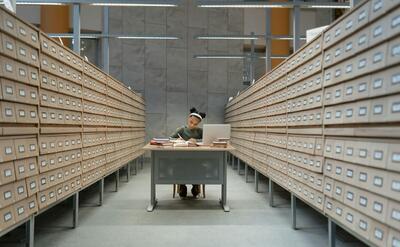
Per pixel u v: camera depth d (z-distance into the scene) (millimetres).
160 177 4254
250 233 3164
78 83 3420
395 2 1558
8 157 2006
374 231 1747
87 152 3703
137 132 7852
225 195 4246
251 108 5895
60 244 2850
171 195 5059
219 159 4289
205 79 10797
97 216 3811
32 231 2383
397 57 1551
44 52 2553
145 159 10383
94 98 4062
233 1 4980
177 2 4910
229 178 6980
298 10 4773
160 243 2869
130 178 6926
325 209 2430
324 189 2422
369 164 1777
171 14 10633
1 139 1940
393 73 1594
